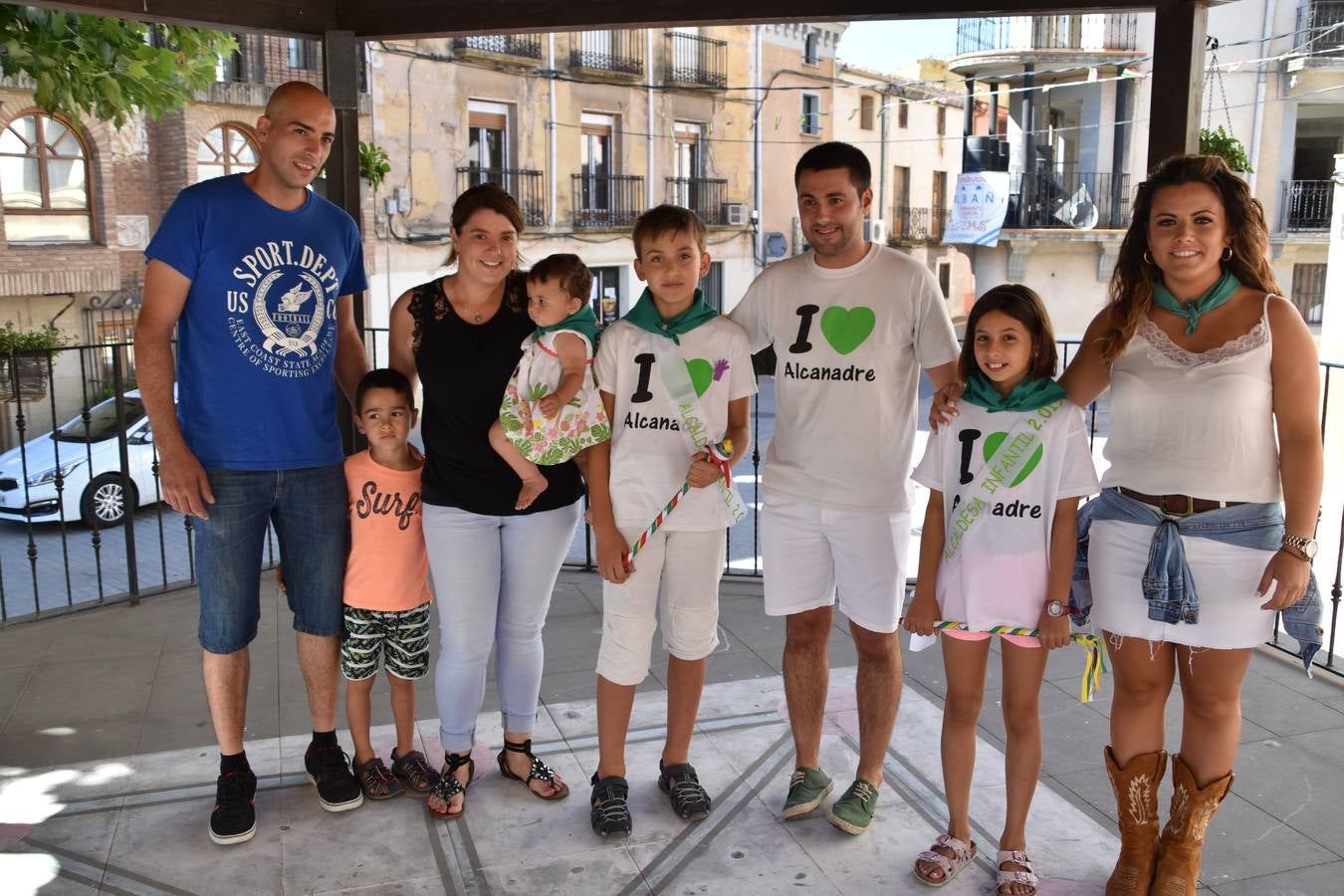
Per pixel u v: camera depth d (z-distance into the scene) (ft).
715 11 13.42
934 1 12.69
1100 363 8.73
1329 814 10.19
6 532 29.96
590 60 64.13
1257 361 8.09
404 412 9.94
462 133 58.13
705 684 13.09
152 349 9.16
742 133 75.87
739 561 23.93
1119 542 8.64
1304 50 62.49
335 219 10.12
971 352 8.97
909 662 13.84
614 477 9.70
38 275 42.96
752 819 10.12
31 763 11.27
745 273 77.82
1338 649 15.05
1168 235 8.14
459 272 9.64
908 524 9.87
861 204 9.45
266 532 10.34
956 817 9.36
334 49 14.35
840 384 9.59
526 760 10.69
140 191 46.39
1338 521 20.02
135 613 15.98
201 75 22.61
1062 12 12.67
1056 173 69.77
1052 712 12.37
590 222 66.13
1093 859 9.49
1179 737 11.64
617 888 9.09
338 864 9.45
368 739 10.62
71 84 20.29
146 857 9.55
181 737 11.88
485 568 9.91
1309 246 64.34
